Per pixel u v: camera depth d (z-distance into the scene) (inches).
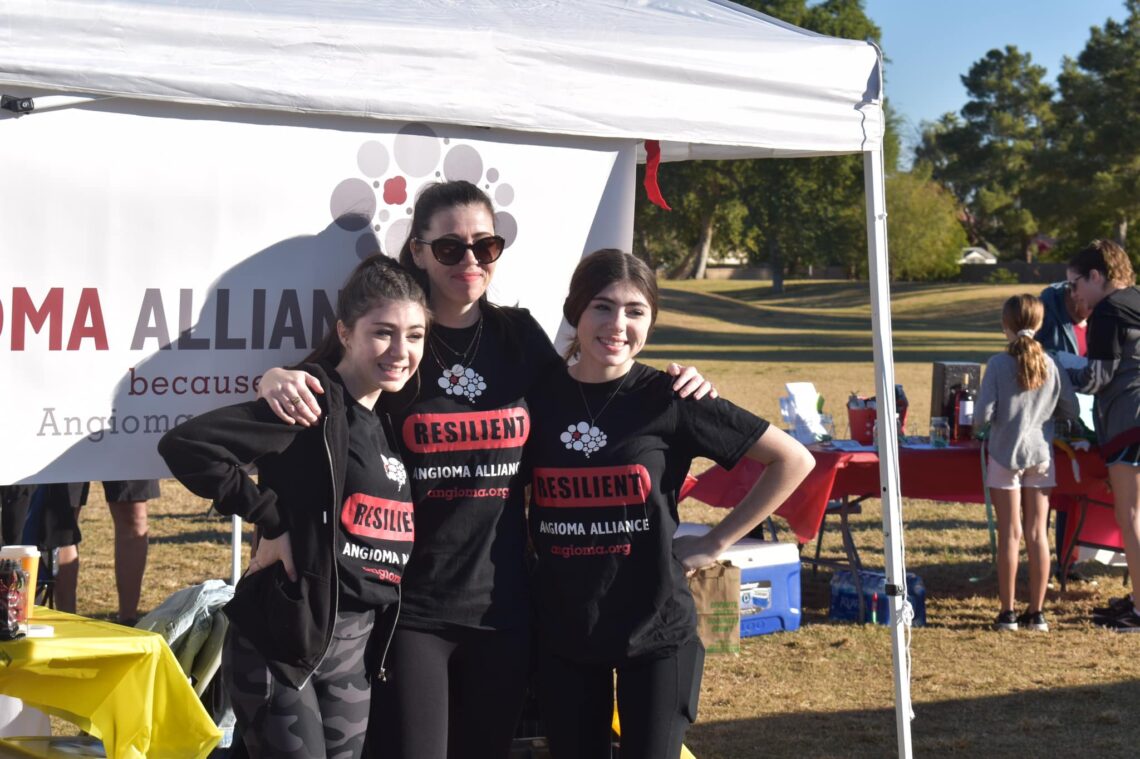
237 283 133.6
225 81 123.7
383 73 131.9
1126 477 251.3
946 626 261.9
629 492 116.5
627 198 156.5
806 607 280.7
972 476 264.5
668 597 117.2
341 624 111.7
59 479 125.6
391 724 114.5
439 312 122.2
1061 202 2116.1
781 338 1469.0
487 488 117.6
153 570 291.1
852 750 187.6
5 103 118.5
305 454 109.9
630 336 117.3
